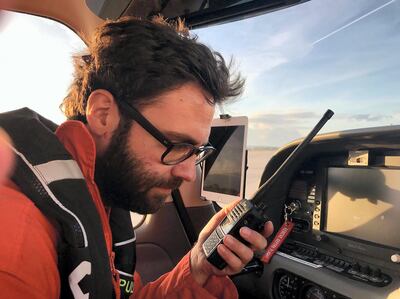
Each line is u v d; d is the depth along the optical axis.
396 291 1.03
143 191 0.72
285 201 1.48
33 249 0.51
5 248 0.48
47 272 0.53
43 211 0.56
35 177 0.57
